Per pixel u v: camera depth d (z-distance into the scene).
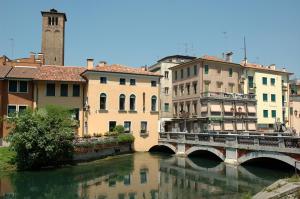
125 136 45.28
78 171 32.91
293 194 17.83
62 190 25.72
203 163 38.88
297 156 28.06
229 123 56.12
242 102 58.22
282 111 66.62
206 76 57.31
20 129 32.03
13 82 42.75
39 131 32.19
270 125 63.81
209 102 54.44
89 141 38.91
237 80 61.22
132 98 48.84
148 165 37.53
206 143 39.62
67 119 35.78
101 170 33.94
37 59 55.97
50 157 33.12
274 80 65.69
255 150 32.53
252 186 26.67
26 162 32.38
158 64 69.56
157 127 50.00
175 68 64.38
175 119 61.91
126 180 29.66
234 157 35.31
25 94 43.22
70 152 35.84
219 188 26.34
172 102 65.50
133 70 50.03
